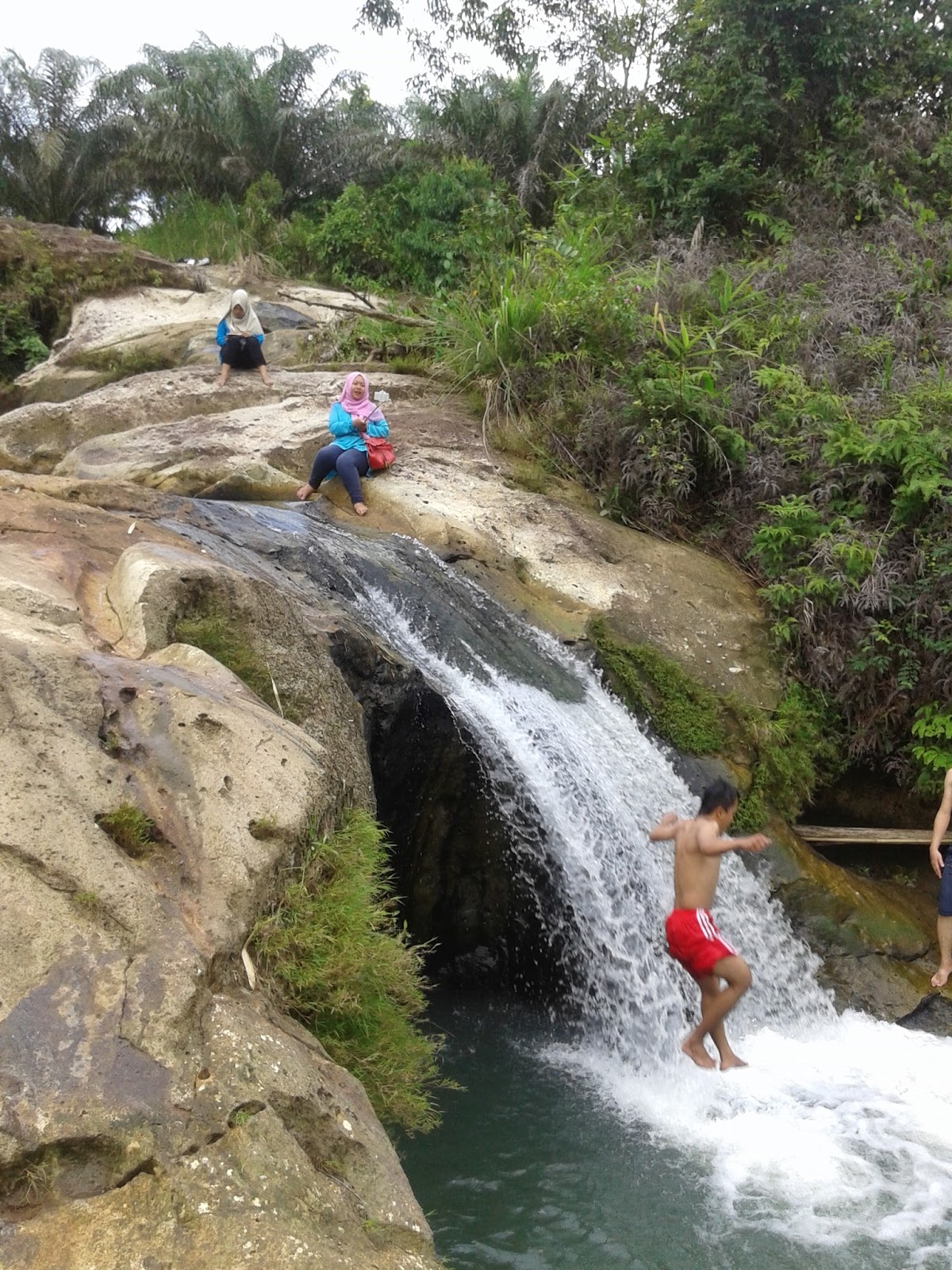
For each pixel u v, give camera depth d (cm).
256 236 1947
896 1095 623
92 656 418
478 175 1805
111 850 340
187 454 925
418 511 880
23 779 345
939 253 1358
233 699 443
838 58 1492
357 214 1820
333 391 1138
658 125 1570
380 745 622
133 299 1689
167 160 2298
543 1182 507
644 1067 629
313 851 420
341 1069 355
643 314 1146
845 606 905
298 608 578
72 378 1462
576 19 1867
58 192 2406
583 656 823
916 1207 501
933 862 770
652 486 1016
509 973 712
